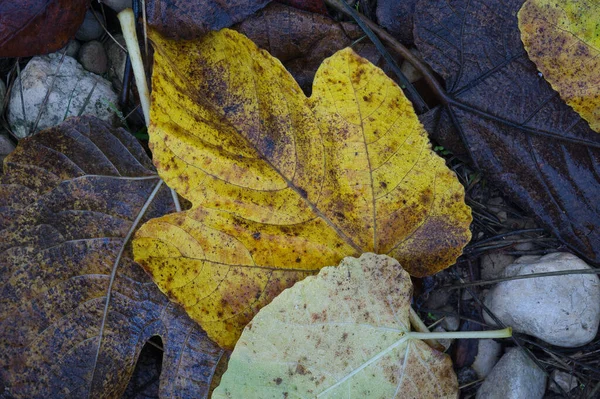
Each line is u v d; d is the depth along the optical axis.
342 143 0.62
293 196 0.63
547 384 0.66
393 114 0.62
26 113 0.66
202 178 0.62
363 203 0.63
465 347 0.67
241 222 0.62
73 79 0.66
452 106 0.65
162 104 0.62
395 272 0.62
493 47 0.65
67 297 0.64
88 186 0.64
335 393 0.62
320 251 0.63
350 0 0.67
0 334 0.63
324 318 0.62
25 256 0.64
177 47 0.63
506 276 0.66
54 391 0.63
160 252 0.62
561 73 0.64
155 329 0.64
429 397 0.63
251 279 0.63
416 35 0.65
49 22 0.64
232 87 0.63
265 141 0.63
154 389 0.66
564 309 0.65
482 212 0.68
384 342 0.62
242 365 0.61
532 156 0.65
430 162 0.62
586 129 0.65
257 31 0.65
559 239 0.65
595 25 0.64
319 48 0.66
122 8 0.65
